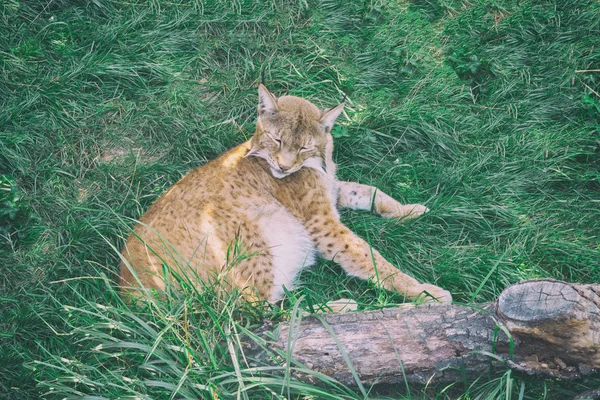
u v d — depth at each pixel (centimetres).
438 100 784
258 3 845
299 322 479
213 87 780
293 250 634
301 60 804
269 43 817
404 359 484
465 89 796
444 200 691
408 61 802
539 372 478
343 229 646
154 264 574
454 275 623
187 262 548
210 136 733
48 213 666
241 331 524
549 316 457
